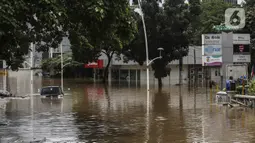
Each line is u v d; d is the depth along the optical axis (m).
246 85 25.48
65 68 79.12
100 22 12.95
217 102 25.61
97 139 12.94
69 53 80.19
